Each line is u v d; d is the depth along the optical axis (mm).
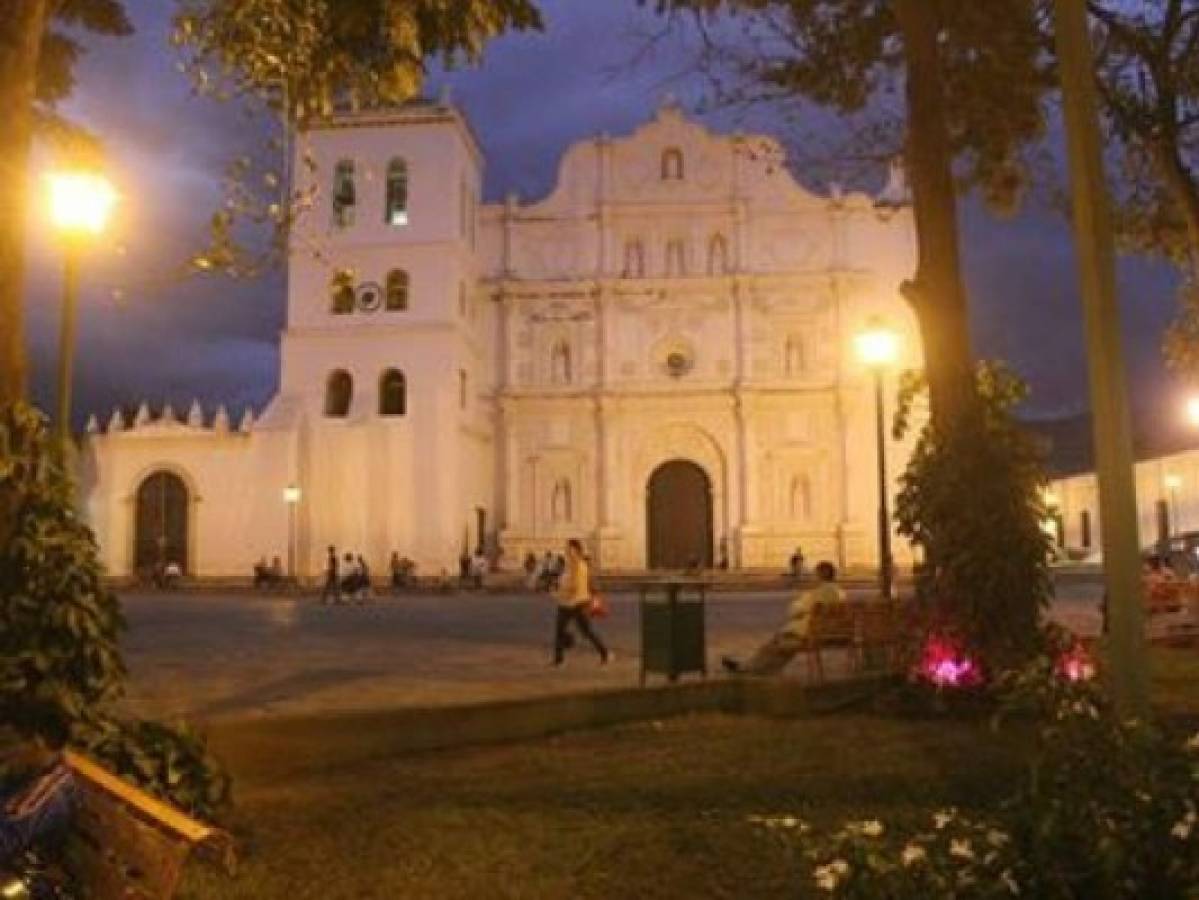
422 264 50781
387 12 9453
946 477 12766
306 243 16656
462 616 30656
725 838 7715
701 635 14773
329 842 7777
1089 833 4516
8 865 5191
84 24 10758
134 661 18516
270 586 45875
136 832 5320
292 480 48969
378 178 51438
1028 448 12852
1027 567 12500
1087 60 6402
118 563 49531
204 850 5566
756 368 54281
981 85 16734
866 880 4598
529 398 54781
